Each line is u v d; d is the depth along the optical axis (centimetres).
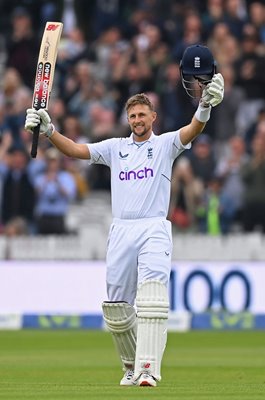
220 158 5572
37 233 5200
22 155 5319
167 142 2333
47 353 3559
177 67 5691
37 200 5341
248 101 5722
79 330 4756
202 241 4919
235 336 4450
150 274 2269
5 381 2475
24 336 4388
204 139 5541
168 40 5934
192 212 5247
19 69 6022
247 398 1998
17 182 5303
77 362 3166
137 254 2305
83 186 5431
